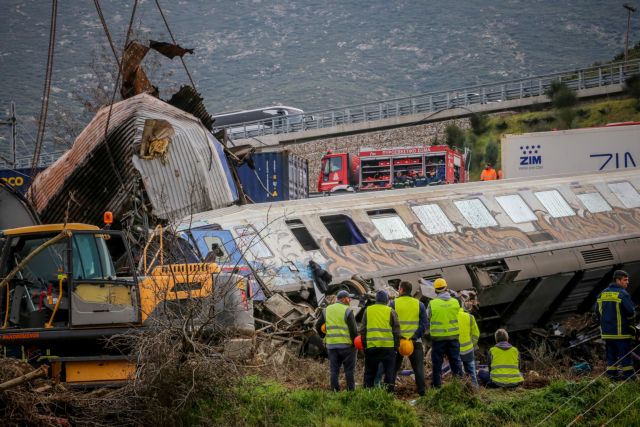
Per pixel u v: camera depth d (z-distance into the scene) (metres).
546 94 144.88
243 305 28.64
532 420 28.03
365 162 104.38
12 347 25.36
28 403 22.98
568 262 53.50
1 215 35.16
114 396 24.72
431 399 29.30
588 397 29.25
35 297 25.77
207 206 46.06
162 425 24.92
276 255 43.28
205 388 25.75
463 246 50.38
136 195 43.75
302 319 37.84
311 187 135.50
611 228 57.03
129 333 25.58
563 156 77.31
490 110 145.75
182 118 47.94
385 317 29.47
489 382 33.69
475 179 136.62
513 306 52.84
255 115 149.62
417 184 101.81
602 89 142.75
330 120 146.88
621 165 76.00
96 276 26.27
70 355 25.91
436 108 144.25
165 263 30.75
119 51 86.56
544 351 46.12
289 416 26.62
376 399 27.53
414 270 47.22
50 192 45.59
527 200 56.09
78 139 47.25
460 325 31.92
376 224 49.09
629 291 57.97
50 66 38.69
